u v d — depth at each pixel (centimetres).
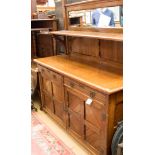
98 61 246
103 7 213
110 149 184
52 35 289
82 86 194
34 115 300
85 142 215
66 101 232
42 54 373
